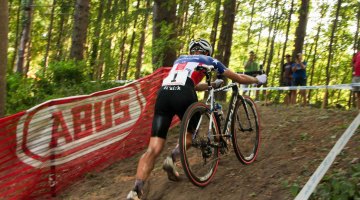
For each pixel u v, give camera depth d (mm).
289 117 6227
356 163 3938
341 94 24609
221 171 4496
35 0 22484
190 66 4184
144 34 21359
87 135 5273
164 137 4008
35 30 25250
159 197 4285
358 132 4773
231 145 4832
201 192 4141
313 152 4484
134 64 25531
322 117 5781
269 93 18047
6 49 6578
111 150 5645
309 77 27219
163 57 8328
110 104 5633
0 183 4387
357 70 8492
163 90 4078
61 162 4949
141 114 6211
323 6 22312
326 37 23719
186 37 8547
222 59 11844
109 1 11820
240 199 3863
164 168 4246
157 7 8680
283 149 4828
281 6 19391
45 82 9359
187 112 3814
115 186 4855
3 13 6438
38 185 4785
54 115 4816
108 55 10859
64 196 4879
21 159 4566
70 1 15578
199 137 4035
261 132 5594
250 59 12070
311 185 3062
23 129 4543
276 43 26578
